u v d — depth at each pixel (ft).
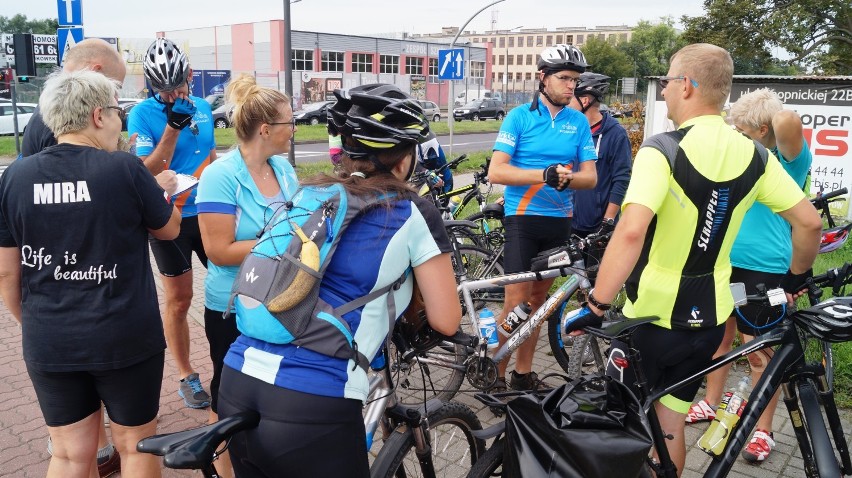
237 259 8.93
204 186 8.91
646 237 7.79
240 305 6.00
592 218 15.26
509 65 416.26
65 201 7.25
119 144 9.09
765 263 10.14
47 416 7.81
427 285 6.21
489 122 126.11
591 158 12.89
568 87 12.30
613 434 6.52
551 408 6.94
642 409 6.97
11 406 12.84
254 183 9.09
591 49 221.87
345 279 5.85
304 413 5.66
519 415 6.96
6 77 48.34
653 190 7.20
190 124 12.31
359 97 6.07
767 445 10.80
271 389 5.74
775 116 10.00
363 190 5.97
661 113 27.71
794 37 104.42
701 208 7.40
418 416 7.41
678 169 7.35
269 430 5.73
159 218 7.87
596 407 6.89
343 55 181.98
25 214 7.28
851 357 13.41
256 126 8.95
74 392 7.75
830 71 102.17
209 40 184.65
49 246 7.31
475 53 224.33
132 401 7.89
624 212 7.31
